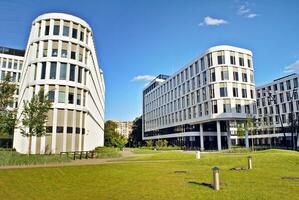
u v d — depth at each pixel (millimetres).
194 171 18188
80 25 41656
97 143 63125
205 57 58531
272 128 86625
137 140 117188
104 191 12180
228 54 55969
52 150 35625
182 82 68938
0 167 19938
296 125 73312
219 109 53781
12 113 29219
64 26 39938
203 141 61781
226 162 24094
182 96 68562
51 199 10969
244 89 55906
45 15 39625
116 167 20719
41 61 38156
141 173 17641
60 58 38500
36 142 35312
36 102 28609
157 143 73188
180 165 22703
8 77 29172
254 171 17906
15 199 11148
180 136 69500
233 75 55375
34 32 40562
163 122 81312
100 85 73938
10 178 15758
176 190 11719
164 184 13281
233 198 10000
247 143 52719
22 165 21703
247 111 55094
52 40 39031
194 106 62312
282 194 10531
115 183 14172
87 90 41500
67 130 37375
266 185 12523
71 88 38938
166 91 79750
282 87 84250
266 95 91125
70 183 14625
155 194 11102
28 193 12297
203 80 59125
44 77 38062
